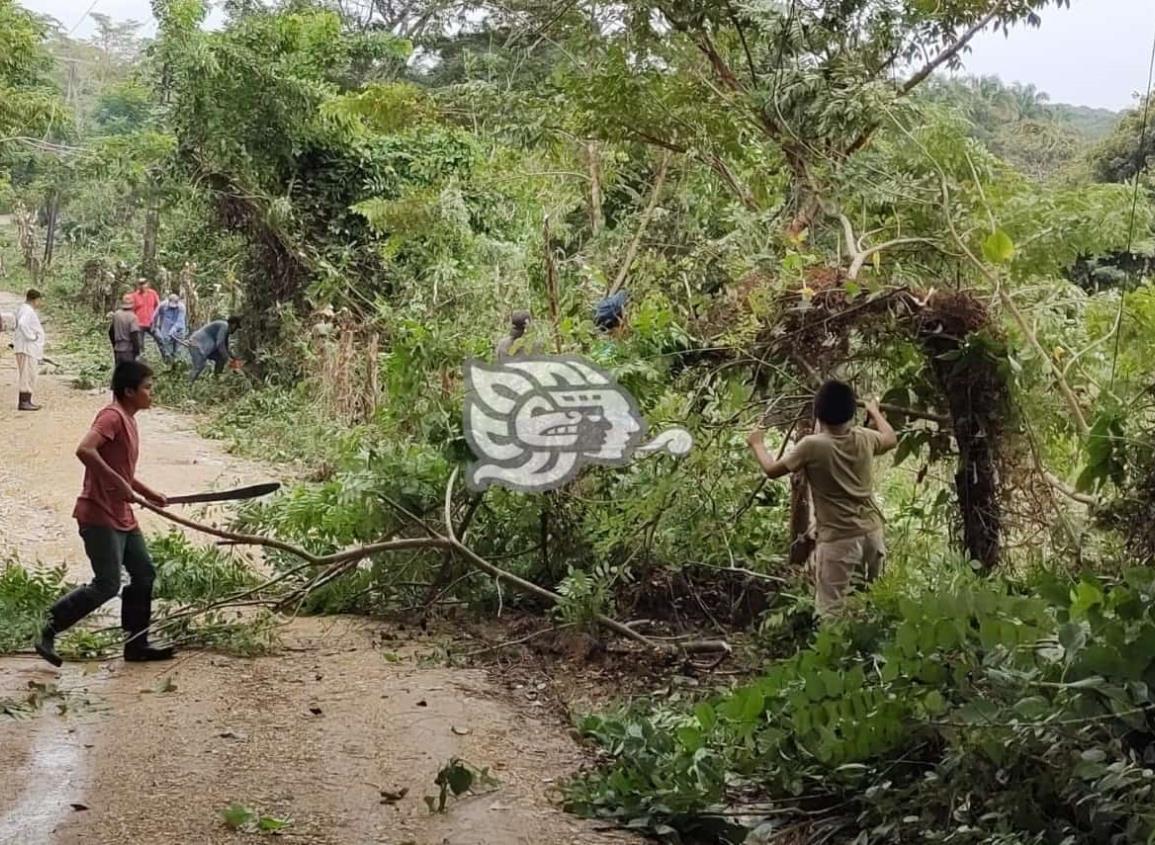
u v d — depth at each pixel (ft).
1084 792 13.17
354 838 15.20
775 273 25.63
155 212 83.61
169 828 15.29
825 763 15.99
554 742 19.03
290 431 49.06
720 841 15.94
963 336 22.09
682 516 25.98
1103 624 14.14
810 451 21.52
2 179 95.25
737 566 27.22
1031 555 21.94
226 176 62.08
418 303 49.34
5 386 61.87
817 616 21.80
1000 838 13.23
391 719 19.53
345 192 63.16
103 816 15.58
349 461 27.14
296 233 61.72
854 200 28.30
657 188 38.45
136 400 22.71
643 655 23.67
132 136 81.25
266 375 61.87
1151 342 23.76
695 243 34.55
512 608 26.50
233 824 15.37
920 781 14.96
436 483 25.75
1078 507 23.30
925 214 27.43
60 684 21.12
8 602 24.49
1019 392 22.17
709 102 32.07
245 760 17.66
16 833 15.01
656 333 24.44
